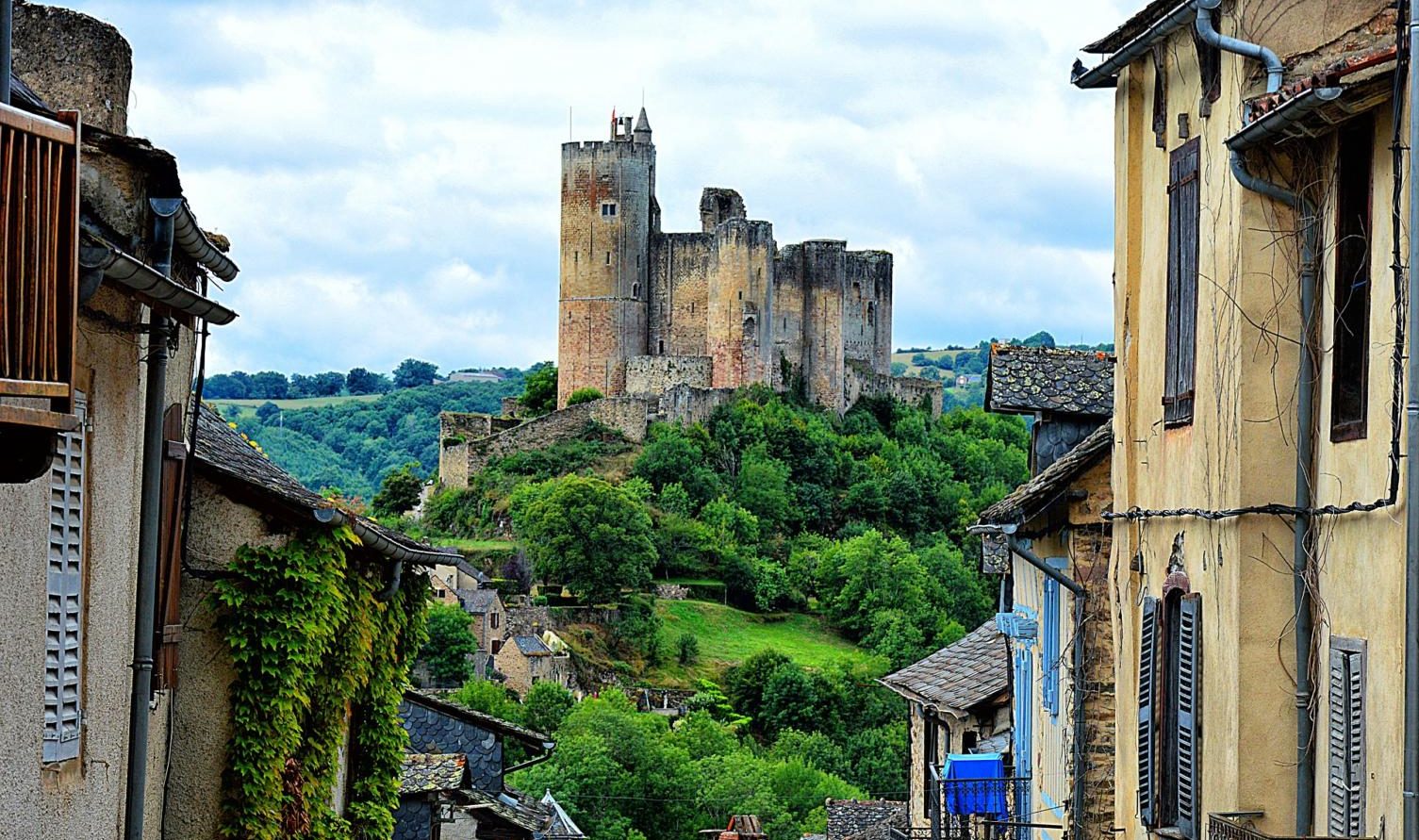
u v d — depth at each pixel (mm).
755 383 143625
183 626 13477
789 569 129625
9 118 7332
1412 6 8914
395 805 18281
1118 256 14469
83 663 10258
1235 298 11406
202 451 14086
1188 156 12680
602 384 144875
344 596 14289
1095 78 14836
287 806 14125
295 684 13758
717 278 144125
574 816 71750
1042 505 17031
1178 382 12852
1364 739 9961
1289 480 11180
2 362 7320
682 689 111625
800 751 87062
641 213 146000
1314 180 11047
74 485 10047
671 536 128750
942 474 146625
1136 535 14031
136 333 11180
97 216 10914
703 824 73562
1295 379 11203
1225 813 11062
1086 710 16812
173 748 13406
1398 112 9438
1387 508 9680
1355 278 10492
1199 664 12000
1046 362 21141
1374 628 9867
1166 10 13297
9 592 8898
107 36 12938
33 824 9336
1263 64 11391
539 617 115250
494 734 25812
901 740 87250
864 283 157875
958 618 122250
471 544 126625
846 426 150250
